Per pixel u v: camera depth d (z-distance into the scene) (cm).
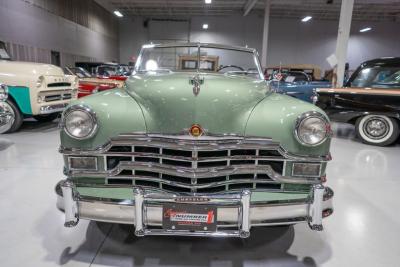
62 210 169
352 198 282
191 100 171
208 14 1966
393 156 437
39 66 515
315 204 160
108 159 173
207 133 165
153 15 2003
